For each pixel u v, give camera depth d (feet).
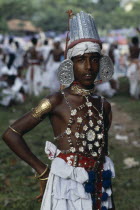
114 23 158.61
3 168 20.90
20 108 35.22
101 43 9.69
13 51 42.80
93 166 9.43
